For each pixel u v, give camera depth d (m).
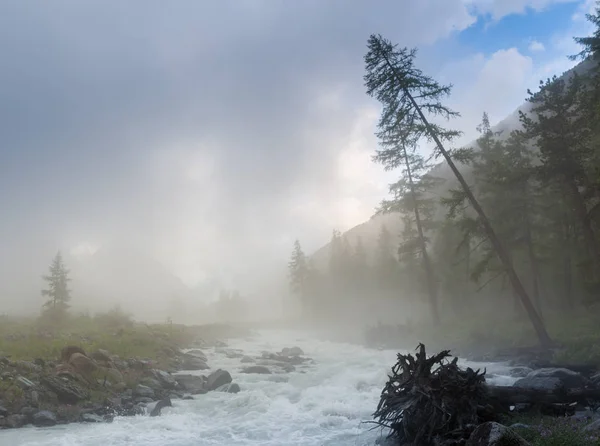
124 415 16.08
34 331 33.06
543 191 38.59
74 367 19.36
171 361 26.67
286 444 12.46
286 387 20.00
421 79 27.64
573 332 27.12
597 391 13.17
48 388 16.97
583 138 30.22
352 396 17.67
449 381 11.45
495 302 51.59
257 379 22.41
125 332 34.59
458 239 49.25
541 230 38.34
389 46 28.50
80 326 41.88
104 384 18.83
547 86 31.42
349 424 14.21
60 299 58.19
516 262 44.47
